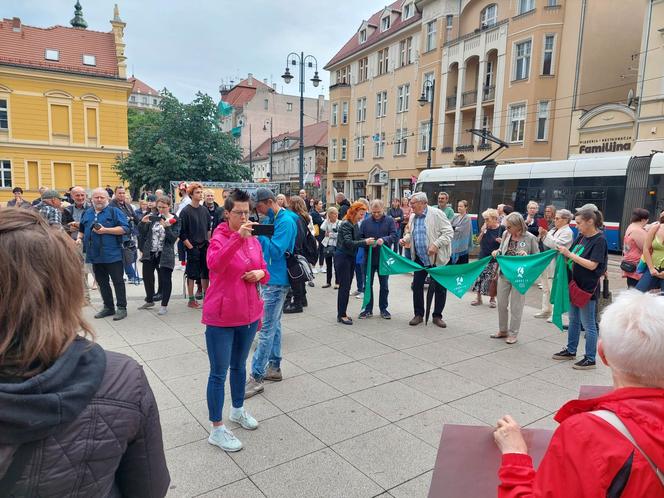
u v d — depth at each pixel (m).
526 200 17.25
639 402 1.23
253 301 3.38
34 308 0.96
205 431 3.51
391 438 3.45
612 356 1.33
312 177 51.53
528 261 5.67
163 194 6.98
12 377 0.94
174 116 27.14
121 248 6.49
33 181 33.16
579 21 23.31
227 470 3.03
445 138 30.34
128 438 1.06
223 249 3.10
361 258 8.27
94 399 1.00
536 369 4.90
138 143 27.52
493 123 26.69
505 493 1.41
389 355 5.25
